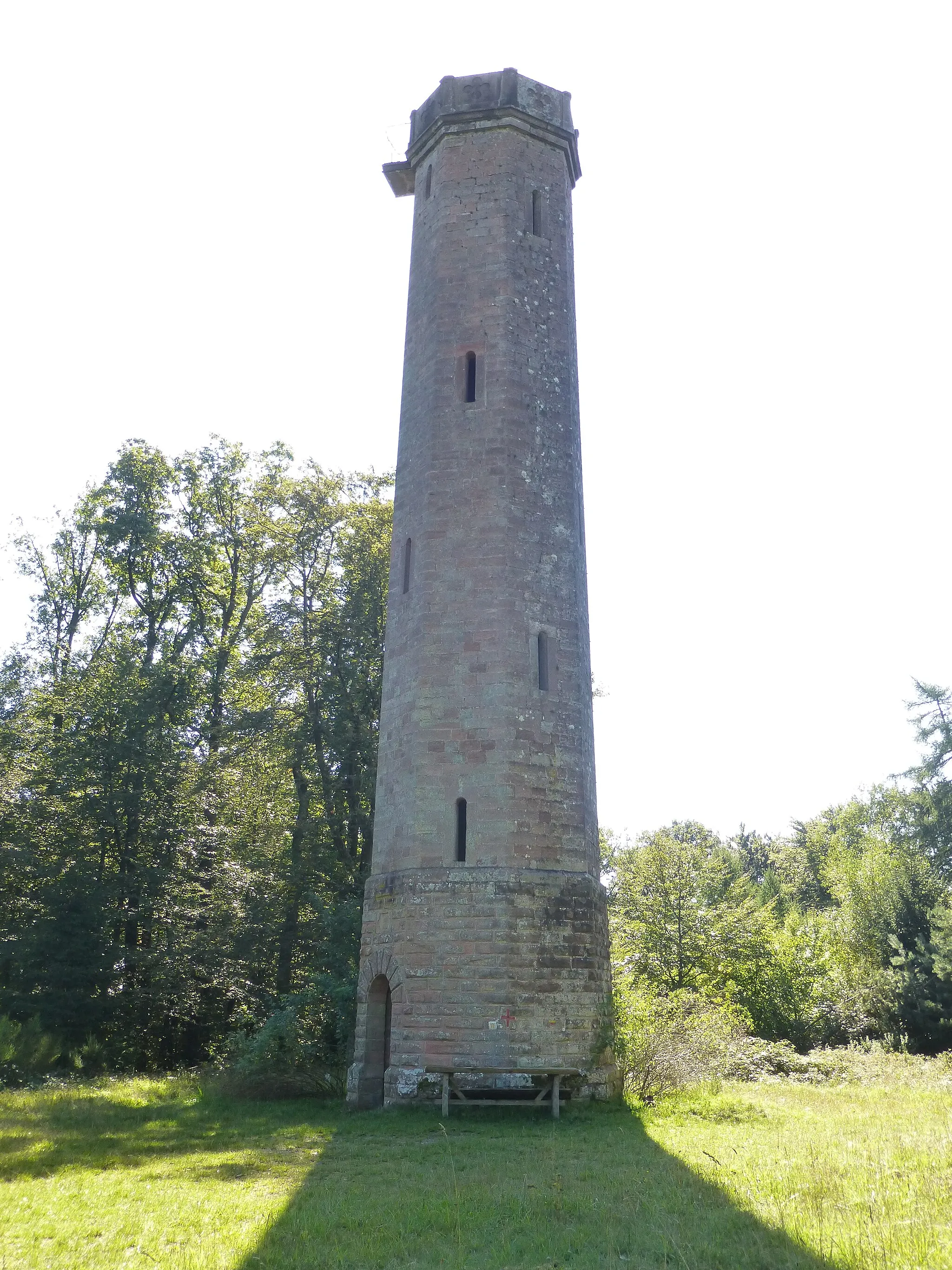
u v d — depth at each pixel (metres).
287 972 29.97
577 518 21.20
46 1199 10.50
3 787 28.25
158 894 29.55
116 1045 27.70
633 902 34.25
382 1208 9.89
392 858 18.72
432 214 22.88
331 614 30.89
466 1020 16.95
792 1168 10.61
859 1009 33.19
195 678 34.41
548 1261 7.99
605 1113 16.25
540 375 21.42
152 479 35.78
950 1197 8.74
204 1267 8.03
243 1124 16.17
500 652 19.08
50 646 36.81
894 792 43.88
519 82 23.22
